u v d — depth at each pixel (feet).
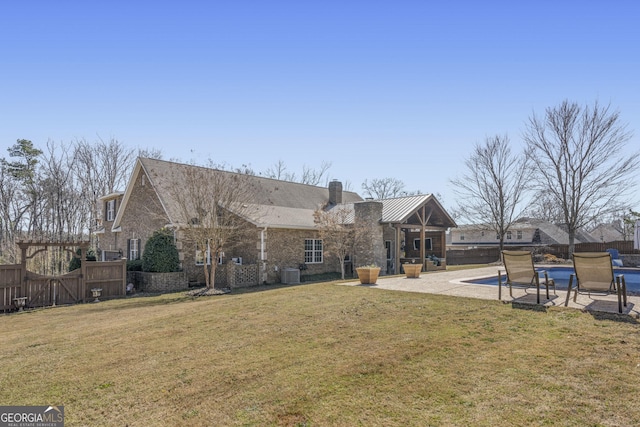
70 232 111.96
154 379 17.07
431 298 28.45
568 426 11.46
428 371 15.87
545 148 88.94
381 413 12.86
